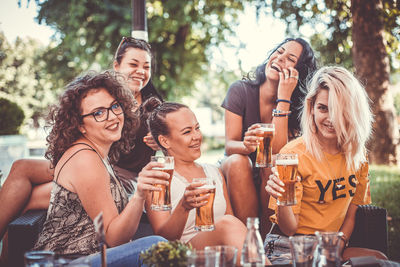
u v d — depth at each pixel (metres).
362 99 2.91
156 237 2.45
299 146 3.05
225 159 3.67
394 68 11.58
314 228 2.94
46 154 2.81
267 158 3.01
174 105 3.19
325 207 2.95
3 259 3.05
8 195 3.14
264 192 3.68
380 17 8.66
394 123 8.99
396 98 27.83
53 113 2.75
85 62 14.50
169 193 2.43
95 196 2.49
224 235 2.62
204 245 2.73
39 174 3.26
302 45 3.92
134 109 4.02
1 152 8.40
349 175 2.98
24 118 9.80
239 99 4.05
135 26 4.66
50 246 2.50
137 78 4.20
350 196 2.99
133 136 3.16
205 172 3.28
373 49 8.76
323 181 2.92
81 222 2.52
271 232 3.18
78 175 2.49
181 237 2.96
